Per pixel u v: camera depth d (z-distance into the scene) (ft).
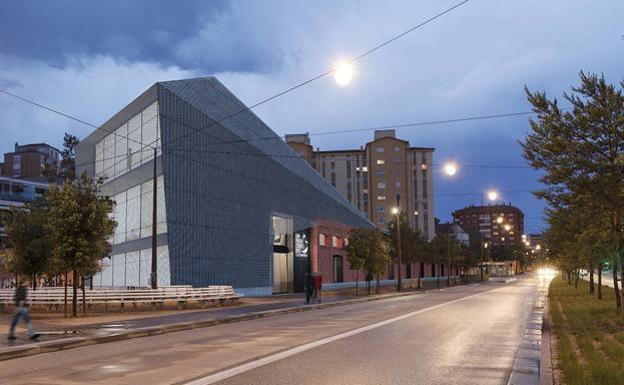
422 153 433.89
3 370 35.58
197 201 124.98
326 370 32.09
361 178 439.63
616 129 47.98
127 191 138.92
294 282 163.94
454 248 246.06
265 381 28.89
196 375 30.78
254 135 150.92
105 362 37.29
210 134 132.16
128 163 136.98
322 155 444.14
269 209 152.87
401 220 217.56
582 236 58.49
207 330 60.18
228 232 133.90
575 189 51.37
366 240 141.69
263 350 40.75
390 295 136.15
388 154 431.02
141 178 127.34
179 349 42.98
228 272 132.46
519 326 57.41
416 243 220.23
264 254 147.74
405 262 227.20
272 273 151.53
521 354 38.19
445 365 33.91
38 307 88.69
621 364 31.78
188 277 119.24
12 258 87.86
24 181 266.77
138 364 35.81
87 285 155.33
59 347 46.68
